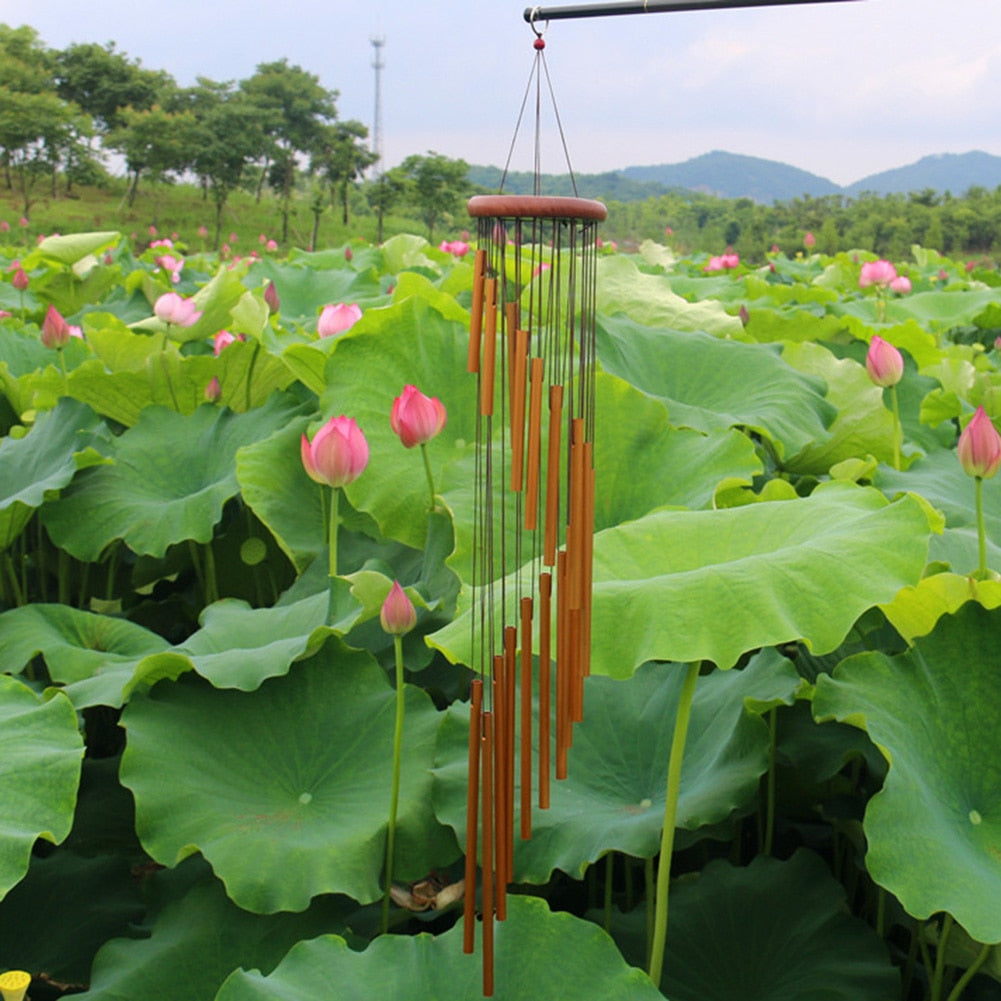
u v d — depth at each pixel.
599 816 2.08
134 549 3.18
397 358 3.15
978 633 2.05
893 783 1.76
